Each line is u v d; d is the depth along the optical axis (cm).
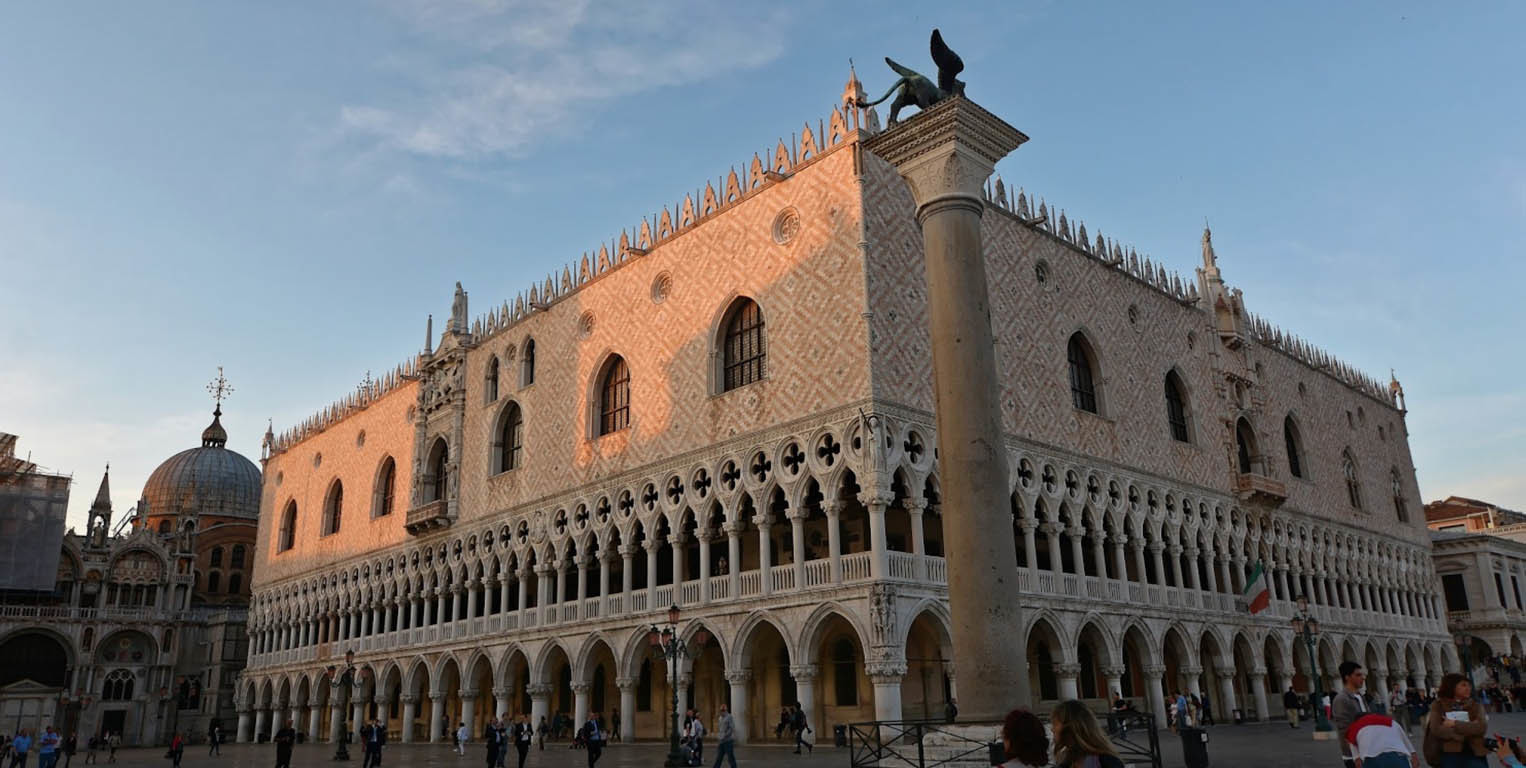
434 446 6938
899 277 4350
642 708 5319
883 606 3816
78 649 9194
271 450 9438
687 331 4994
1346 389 7919
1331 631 6638
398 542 6994
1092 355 5425
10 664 9000
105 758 6856
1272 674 6397
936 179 2505
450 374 6794
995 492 2280
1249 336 6788
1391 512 7981
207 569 11675
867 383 4056
